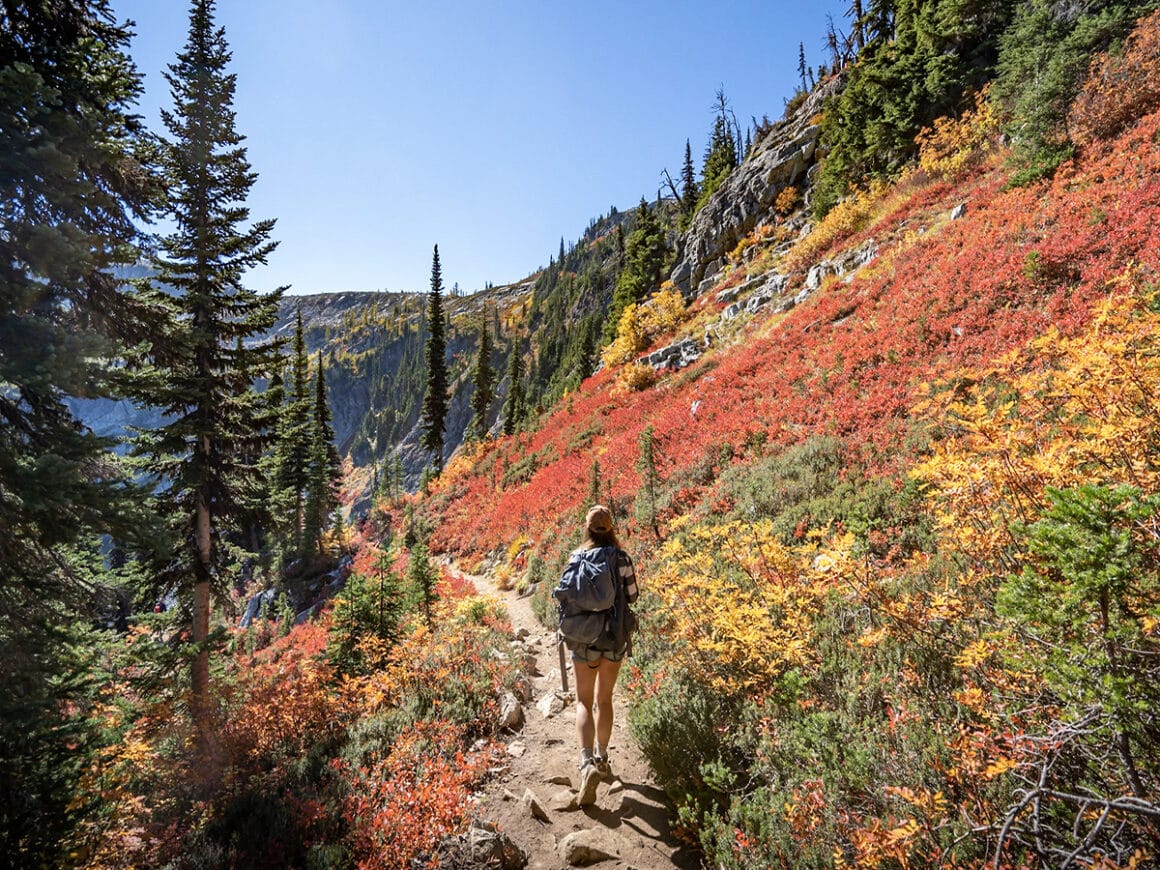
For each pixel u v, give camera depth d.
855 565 4.49
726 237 42.94
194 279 12.35
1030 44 20.84
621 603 4.43
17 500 5.39
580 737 4.24
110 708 8.16
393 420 193.62
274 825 4.68
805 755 3.72
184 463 12.34
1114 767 2.34
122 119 7.03
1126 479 3.26
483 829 4.07
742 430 14.62
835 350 15.77
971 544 4.09
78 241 5.88
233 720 8.10
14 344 5.43
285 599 38.16
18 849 4.46
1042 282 11.60
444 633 10.28
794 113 47.47
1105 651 2.25
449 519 32.19
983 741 2.71
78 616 6.38
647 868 3.60
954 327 12.59
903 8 33.53
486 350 59.56
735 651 5.00
